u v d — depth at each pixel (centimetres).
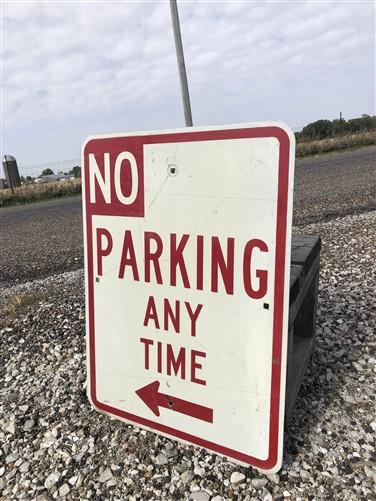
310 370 232
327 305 310
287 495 151
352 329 272
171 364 167
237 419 154
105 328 183
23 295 408
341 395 209
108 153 166
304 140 2081
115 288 177
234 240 142
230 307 148
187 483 161
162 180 154
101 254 178
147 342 172
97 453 182
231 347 150
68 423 206
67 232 755
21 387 243
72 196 1477
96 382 191
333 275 372
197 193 147
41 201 1435
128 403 183
